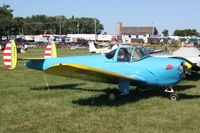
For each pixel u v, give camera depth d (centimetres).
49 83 1195
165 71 892
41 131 602
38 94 960
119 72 913
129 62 910
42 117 699
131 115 714
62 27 12838
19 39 7088
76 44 6325
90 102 849
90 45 3812
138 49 934
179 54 1359
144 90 1009
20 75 1455
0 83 1188
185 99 899
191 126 628
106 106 803
